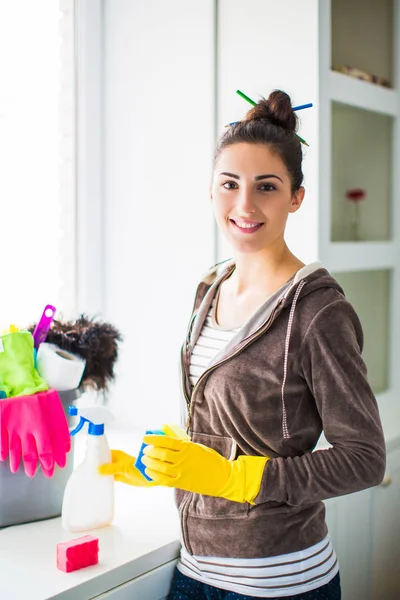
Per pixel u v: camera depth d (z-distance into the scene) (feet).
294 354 3.42
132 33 5.98
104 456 4.09
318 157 4.99
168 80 5.77
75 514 4.02
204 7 5.49
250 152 3.47
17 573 3.52
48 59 5.94
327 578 3.64
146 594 3.78
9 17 5.65
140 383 6.14
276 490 3.28
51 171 6.04
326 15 4.99
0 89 5.62
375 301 6.18
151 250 6.00
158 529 4.10
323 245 5.11
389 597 5.82
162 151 5.86
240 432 3.51
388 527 5.69
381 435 3.36
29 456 3.90
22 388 3.99
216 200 3.61
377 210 6.04
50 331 4.33
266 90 5.23
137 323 6.15
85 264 6.24
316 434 3.61
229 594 3.60
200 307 3.96
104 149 6.28
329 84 5.07
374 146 5.91
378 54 5.98
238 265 3.83
